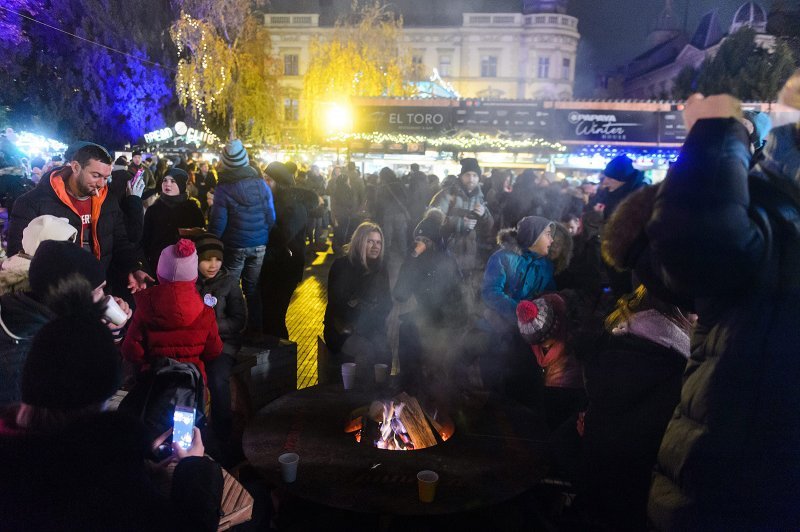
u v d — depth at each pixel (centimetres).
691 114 153
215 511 166
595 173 1645
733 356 143
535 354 371
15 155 1403
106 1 2423
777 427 138
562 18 5022
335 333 441
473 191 675
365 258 440
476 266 661
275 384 442
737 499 142
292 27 4903
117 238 414
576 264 557
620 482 246
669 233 140
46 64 2283
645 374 239
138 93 2572
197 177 1486
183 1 2633
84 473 127
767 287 140
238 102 2778
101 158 363
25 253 255
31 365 133
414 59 5153
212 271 387
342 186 1277
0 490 123
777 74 1094
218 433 364
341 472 262
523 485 255
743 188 138
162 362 288
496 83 5116
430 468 267
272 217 538
